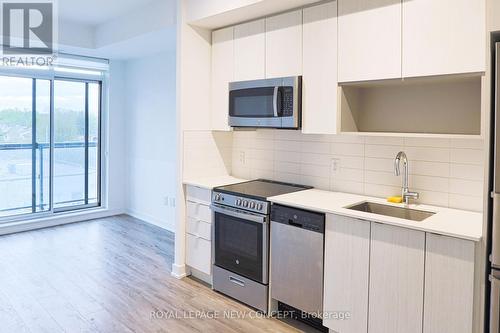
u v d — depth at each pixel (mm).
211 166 3816
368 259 2320
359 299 2379
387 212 2715
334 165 3166
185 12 3459
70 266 3869
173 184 5082
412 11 2305
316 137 3279
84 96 5801
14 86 5090
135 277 3619
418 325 2143
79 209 5848
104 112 5887
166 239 4809
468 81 2430
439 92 2588
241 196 3037
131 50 4969
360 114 2975
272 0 2795
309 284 2633
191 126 3602
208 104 3721
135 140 5738
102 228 5258
